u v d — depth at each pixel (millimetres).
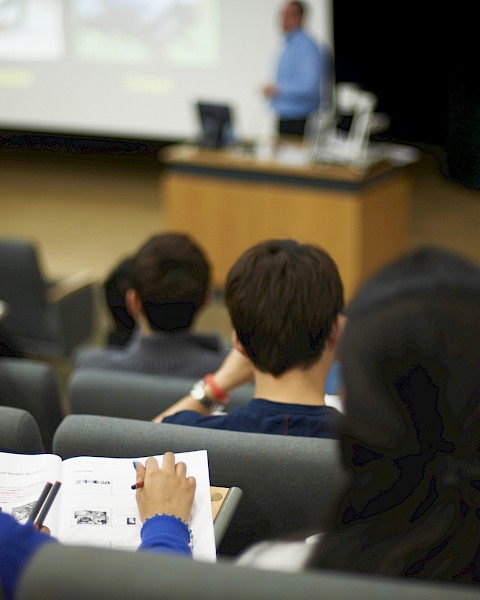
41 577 839
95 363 2738
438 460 828
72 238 7145
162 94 8781
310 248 1887
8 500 1505
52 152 9711
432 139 8891
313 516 1655
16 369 2533
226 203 5816
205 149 6004
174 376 2672
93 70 8961
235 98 8531
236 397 2338
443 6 8484
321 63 6836
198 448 1674
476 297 796
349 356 821
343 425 846
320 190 5457
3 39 9164
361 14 8773
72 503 1480
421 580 852
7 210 7898
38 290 4387
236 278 1825
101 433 1714
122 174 8930
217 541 1443
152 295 2602
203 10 8398
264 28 8227
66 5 8875
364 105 5512
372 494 852
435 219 7289
